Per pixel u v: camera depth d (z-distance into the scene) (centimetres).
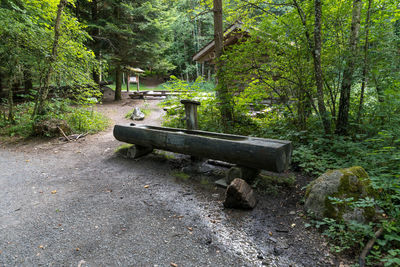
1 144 544
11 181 346
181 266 176
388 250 170
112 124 773
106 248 197
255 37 434
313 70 393
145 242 204
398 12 350
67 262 182
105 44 1128
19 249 197
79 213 254
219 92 529
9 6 636
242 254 187
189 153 354
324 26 390
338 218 205
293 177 317
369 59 344
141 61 1219
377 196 214
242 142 294
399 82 327
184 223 232
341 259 175
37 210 262
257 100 502
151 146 411
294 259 179
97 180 350
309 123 436
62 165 418
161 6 1204
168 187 319
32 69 682
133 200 284
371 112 360
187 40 2661
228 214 246
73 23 654
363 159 306
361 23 373
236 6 516
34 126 596
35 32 612
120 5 1071
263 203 265
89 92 736
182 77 2728
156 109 1059
